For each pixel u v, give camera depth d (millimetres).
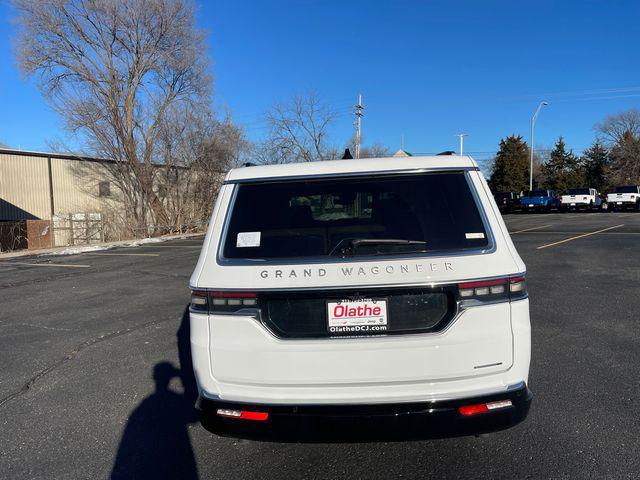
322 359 2486
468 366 2479
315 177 2945
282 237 2756
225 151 30812
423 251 2600
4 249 23125
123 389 4289
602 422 3373
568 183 70188
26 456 3199
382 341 2469
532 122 43219
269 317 2562
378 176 2912
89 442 3365
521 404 2531
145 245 20188
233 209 2895
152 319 6750
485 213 2715
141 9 26438
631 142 67500
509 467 2875
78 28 24953
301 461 3033
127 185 28859
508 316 2518
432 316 2510
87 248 19172
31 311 7613
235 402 2545
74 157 31109
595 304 6809
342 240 2697
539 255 12102
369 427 2482
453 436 2539
